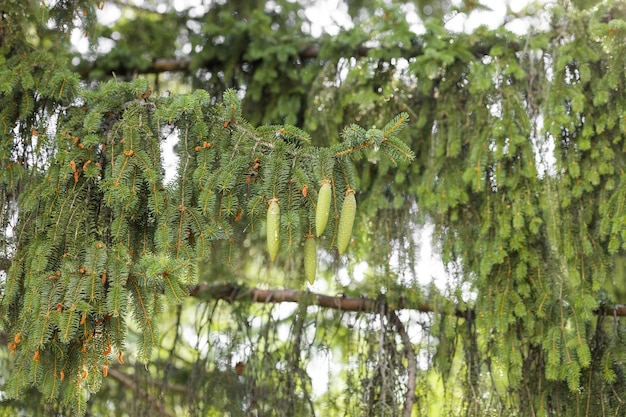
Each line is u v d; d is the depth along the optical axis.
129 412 5.11
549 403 4.44
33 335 3.11
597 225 4.42
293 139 3.40
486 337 4.39
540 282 4.41
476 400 4.49
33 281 3.21
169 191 3.36
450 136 4.59
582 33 4.45
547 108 4.38
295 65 5.09
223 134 3.39
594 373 4.43
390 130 3.11
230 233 3.36
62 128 3.51
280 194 3.21
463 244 4.59
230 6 5.52
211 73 5.25
